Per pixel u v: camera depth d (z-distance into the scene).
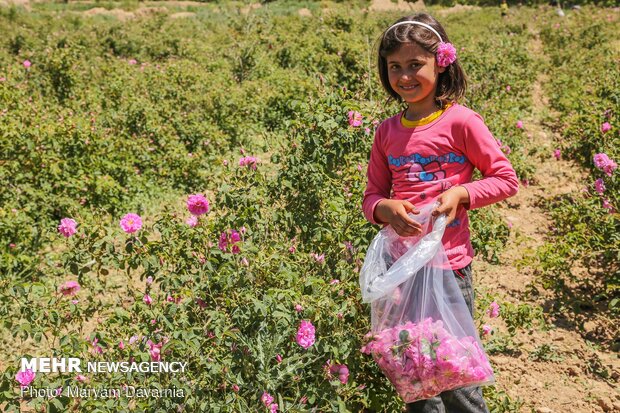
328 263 3.06
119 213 5.69
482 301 3.35
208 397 2.47
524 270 4.52
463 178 2.26
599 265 4.40
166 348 2.45
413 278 2.21
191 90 8.70
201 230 3.09
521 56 12.81
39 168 5.63
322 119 3.46
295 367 2.40
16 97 7.21
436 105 2.30
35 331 2.77
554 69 12.41
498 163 2.18
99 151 6.17
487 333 3.26
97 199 5.71
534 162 6.92
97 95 8.55
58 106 7.96
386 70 2.43
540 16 23.80
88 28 15.99
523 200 5.99
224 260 2.84
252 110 8.34
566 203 5.24
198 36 16.70
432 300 2.17
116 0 38.59
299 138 3.54
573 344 3.59
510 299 4.12
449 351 2.11
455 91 2.32
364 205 2.44
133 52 14.44
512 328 3.55
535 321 3.83
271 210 3.38
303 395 2.50
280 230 3.37
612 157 5.04
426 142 2.25
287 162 3.54
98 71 9.80
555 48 15.63
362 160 3.75
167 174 6.45
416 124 2.29
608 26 17.11
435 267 2.17
